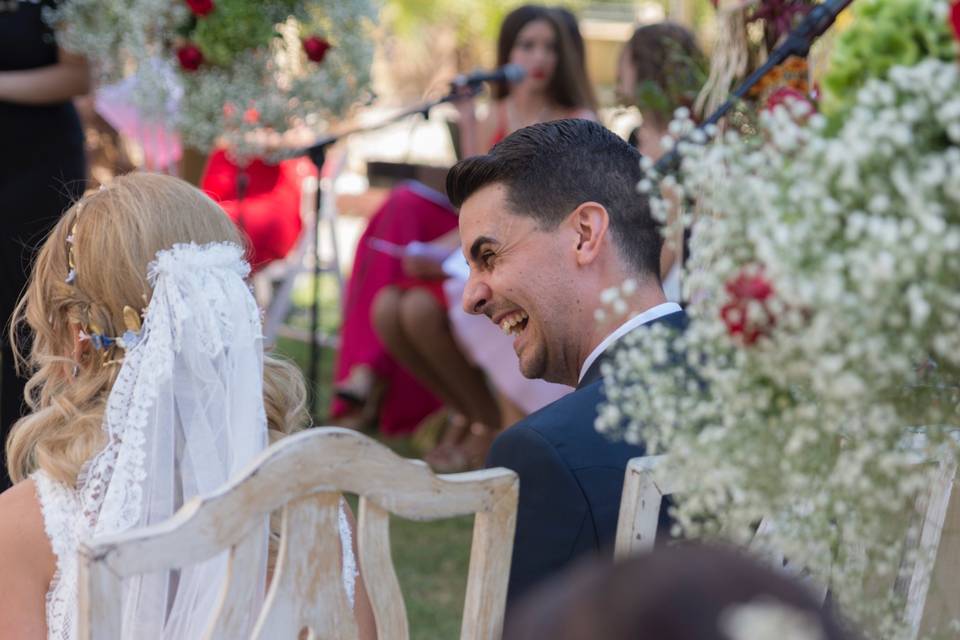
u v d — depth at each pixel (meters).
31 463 2.07
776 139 1.28
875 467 1.35
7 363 4.11
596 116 5.21
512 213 1.98
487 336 4.96
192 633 1.85
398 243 5.59
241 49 4.27
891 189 1.23
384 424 6.12
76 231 2.00
